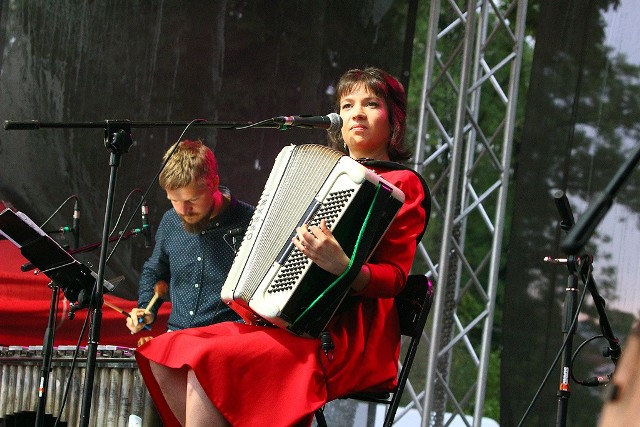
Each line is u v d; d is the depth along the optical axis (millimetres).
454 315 8773
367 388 4656
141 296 6660
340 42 9484
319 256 4242
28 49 9570
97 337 4949
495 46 14609
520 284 8258
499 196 8750
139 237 9336
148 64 9586
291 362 4406
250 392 4340
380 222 4375
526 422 7891
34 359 6344
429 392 8430
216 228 6508
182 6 9594
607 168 7586
